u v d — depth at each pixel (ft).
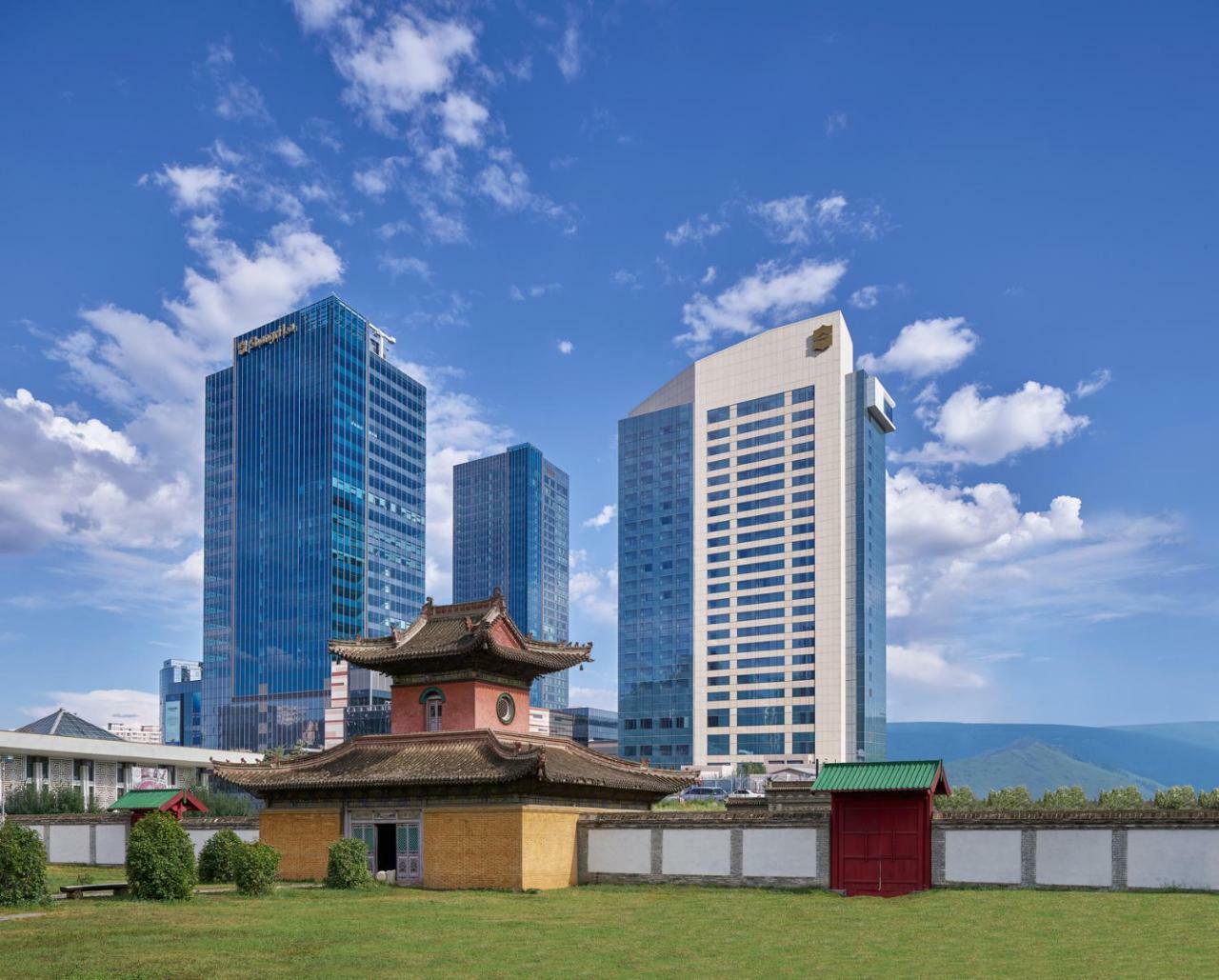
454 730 170.30
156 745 398.21
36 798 318.04
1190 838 128.36
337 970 82.94
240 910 121.39
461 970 83.10
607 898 141.18
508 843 154.40
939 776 143.95
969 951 92.99
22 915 115.44
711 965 86.84
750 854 153.58
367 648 180.24
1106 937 99.55
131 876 133.80
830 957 90.63
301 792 172.35
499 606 178.29
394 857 166.91
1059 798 289.12
